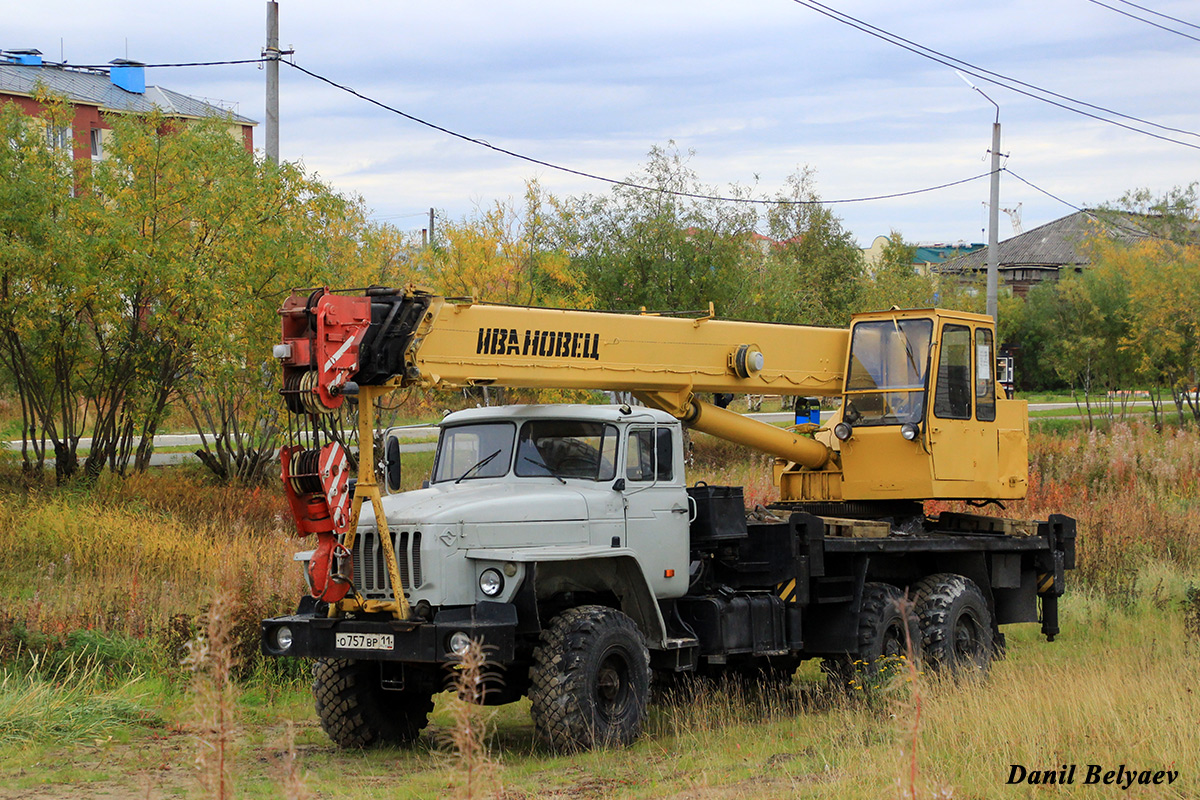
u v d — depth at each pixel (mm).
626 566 8719
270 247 20047
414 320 7867
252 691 9945
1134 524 18094
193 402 23859
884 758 6824
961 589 10977
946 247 94500
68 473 19812
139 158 20062
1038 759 6594
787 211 50375
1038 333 61219
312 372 7516
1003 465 11695
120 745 8078
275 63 20391
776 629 9797
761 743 8148
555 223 26062
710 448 27234
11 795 6734
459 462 9312
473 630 7480
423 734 9141
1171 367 39344
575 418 9094
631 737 8141
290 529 17094
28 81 45969
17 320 18516
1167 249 45000
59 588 13273
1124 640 12523
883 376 11062
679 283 27328
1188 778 6242
